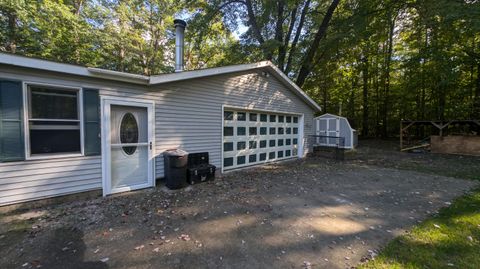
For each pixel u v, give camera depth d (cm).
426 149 1270
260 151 869
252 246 295
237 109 763
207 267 250
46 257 264
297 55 1448
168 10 1766
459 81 1497
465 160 973
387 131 2147
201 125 649
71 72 423
